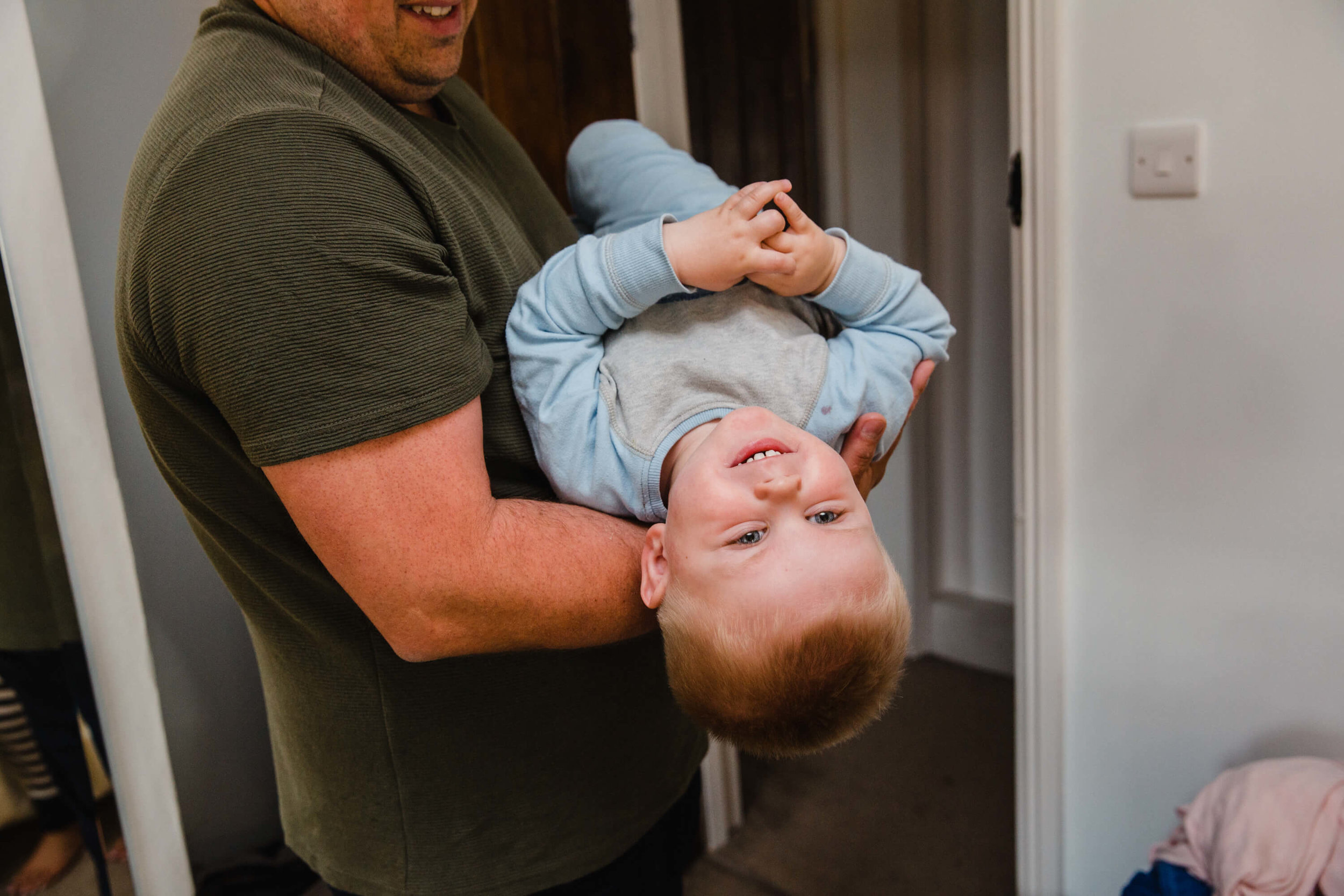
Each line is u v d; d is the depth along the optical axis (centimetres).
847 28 238
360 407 60
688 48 220
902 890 187
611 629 75
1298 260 129
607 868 91
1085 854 169
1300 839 122
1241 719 147
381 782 83
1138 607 153
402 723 80
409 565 63
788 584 71
